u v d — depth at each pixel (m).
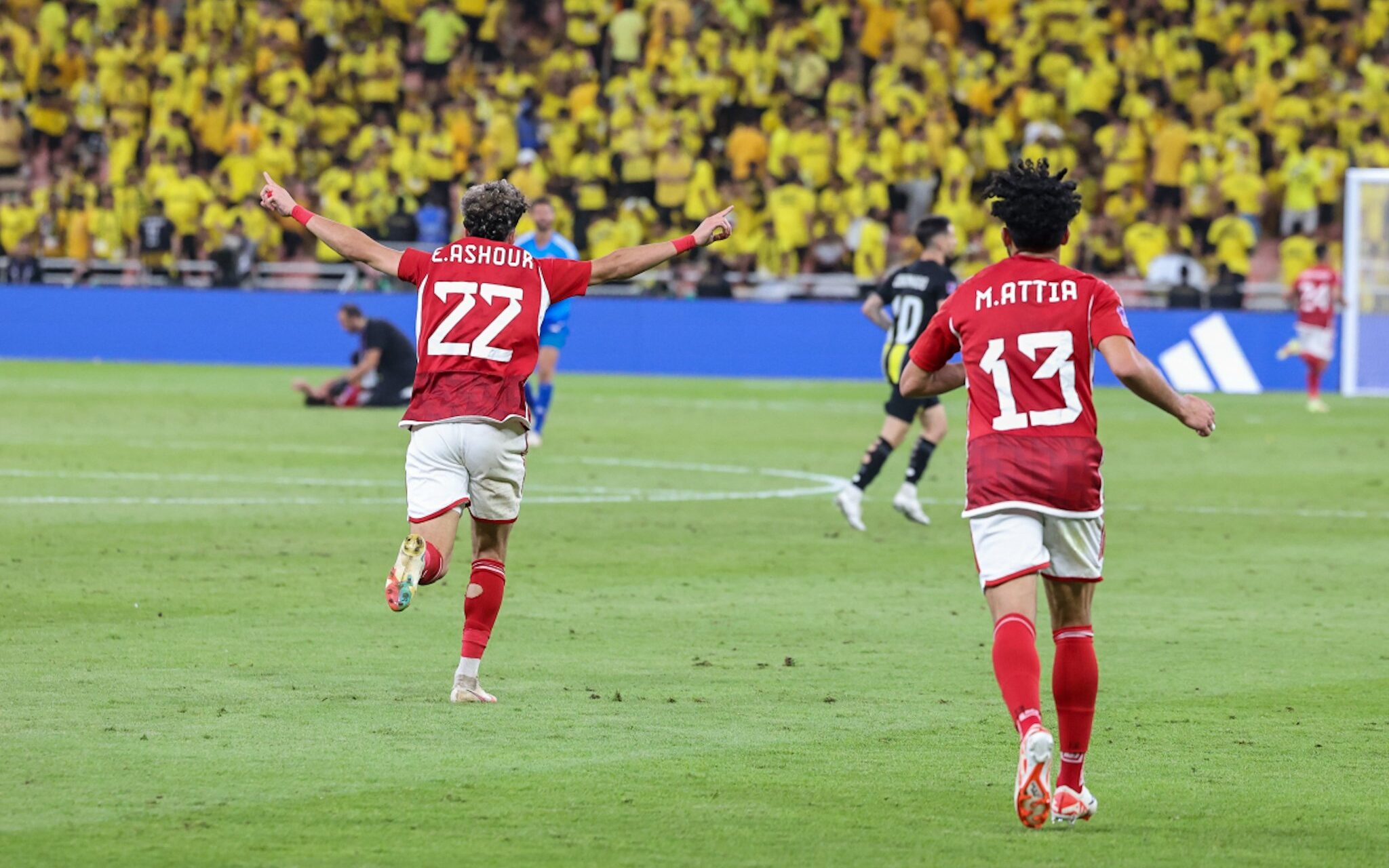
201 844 15.45
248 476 47.75
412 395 21.34
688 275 100.44
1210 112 102.31
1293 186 99.06
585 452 56.72
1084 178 100.88
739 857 15.31
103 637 25.56
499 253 21.39
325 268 102.75
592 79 106.06
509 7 110.38
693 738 20.00
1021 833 16.23
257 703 21.39
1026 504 16.25
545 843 15.66
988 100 103.88
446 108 104.94
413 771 18.22
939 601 30.52
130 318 103.19
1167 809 17.28
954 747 19.73
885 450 39.25
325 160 107.69
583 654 25.23
